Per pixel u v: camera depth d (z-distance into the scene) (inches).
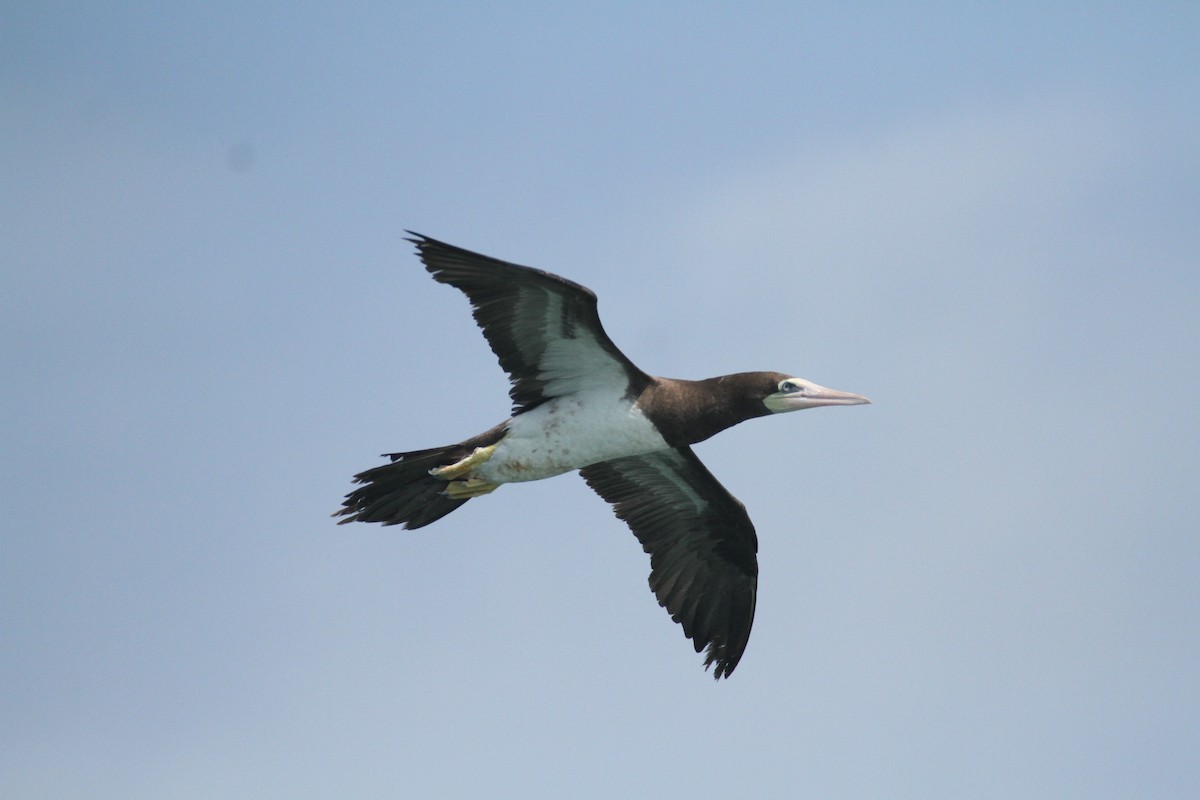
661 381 718.5
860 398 723.4
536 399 714.2
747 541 806.5
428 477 726.5
